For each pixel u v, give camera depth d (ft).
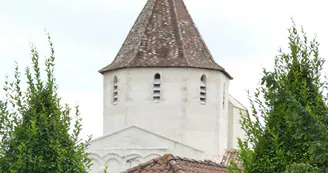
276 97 77.66
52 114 86.48
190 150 189.26
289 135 76.54
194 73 198.70
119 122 201.26
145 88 198.90
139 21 209.97
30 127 84.28
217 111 200.64
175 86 197.98
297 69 79.51
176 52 201.36
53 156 83.56
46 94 87.10
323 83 79.00
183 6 213.05
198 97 198.49
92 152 191.72
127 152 191.31
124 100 200.13
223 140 203.51
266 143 77.41
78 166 84.12
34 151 83.30
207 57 203.10
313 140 73.77
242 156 78.74
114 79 204.44
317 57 80.02
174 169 100.17
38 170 82.69
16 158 83.05
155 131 197.77
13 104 85.87
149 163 104.37
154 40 204.44
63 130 85.15
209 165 110.93
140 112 198.59
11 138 83.82
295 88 78.28
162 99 197.88
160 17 208.95
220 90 201.98
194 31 208.13
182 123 197.47
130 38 207.72
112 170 191.62
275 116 77.77
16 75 86.94
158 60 199.41
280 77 79.00
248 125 79.15
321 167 72.69
